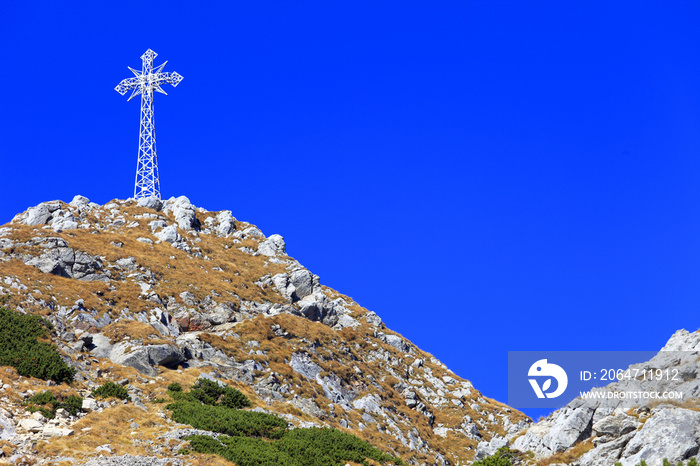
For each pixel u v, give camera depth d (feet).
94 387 164.45
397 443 214.48
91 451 125.70
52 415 137.80
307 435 168.35
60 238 234.58
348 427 208.13
